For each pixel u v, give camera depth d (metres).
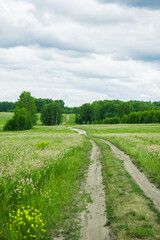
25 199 6.87
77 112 162.25
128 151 17.78
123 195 7.81
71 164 12.89
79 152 18.31
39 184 8.49
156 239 4.88
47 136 37.41
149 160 13.07
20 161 10.77
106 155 16.89
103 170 12.09
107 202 7.29
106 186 9.00
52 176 9.73
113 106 166.38
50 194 7.48
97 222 5.91
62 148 17.42
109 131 56.69
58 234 5.34
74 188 8.95
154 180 9.52
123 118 121.50
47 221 5.89
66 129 70.94
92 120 148.00
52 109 124.81
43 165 10.45
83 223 5.89
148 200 7.24
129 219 5.91
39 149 18.14
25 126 76.94
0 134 53.62
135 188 8.54
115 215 6.21
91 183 9.69
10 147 18.61
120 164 13.37
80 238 5.13
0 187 7.21
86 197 7.87
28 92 92.31
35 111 93.94
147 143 22.03
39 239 5.08
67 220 6.07
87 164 13.94
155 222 5.68
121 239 4.98
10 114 174.25
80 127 76.25
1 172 8.32
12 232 4.95
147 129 55.62
